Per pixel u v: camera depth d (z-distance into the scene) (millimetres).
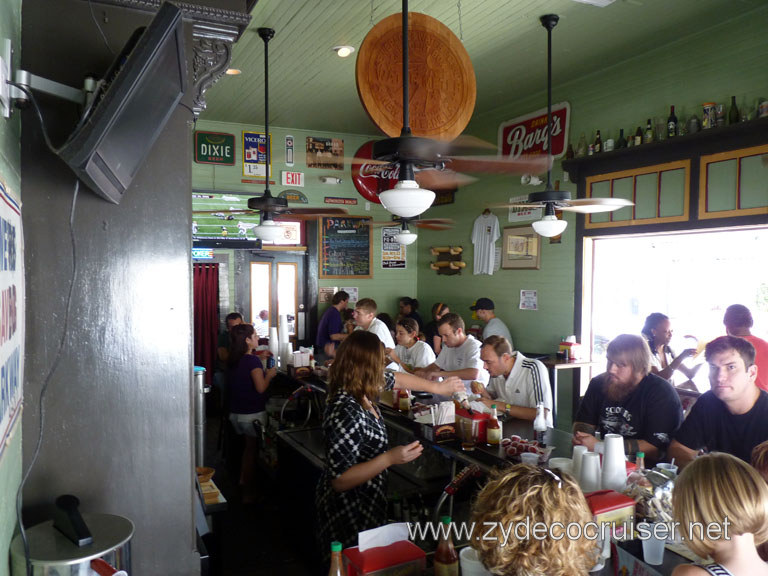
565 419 5957
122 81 916
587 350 5805
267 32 4473
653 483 1837
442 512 2684
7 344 1061
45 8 1439
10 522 1157
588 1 3854
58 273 1423
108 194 1304
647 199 5047
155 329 1520
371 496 2211
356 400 2240
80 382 1443
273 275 7762
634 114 5176
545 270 6242
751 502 1222
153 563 1518
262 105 6555
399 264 8492
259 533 3924
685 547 1568
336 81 5723
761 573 1241
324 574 2225
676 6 4133
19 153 1359
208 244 7250
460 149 7344
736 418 2277
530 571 1077
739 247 5008
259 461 4875
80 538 1151
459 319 4488
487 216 7082
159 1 1516
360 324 5391
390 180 8148
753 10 4203
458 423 2662
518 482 1150
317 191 7922
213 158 7316
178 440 1546
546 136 6160
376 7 4117
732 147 4340
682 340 5434
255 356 4523
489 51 4973
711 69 4520
